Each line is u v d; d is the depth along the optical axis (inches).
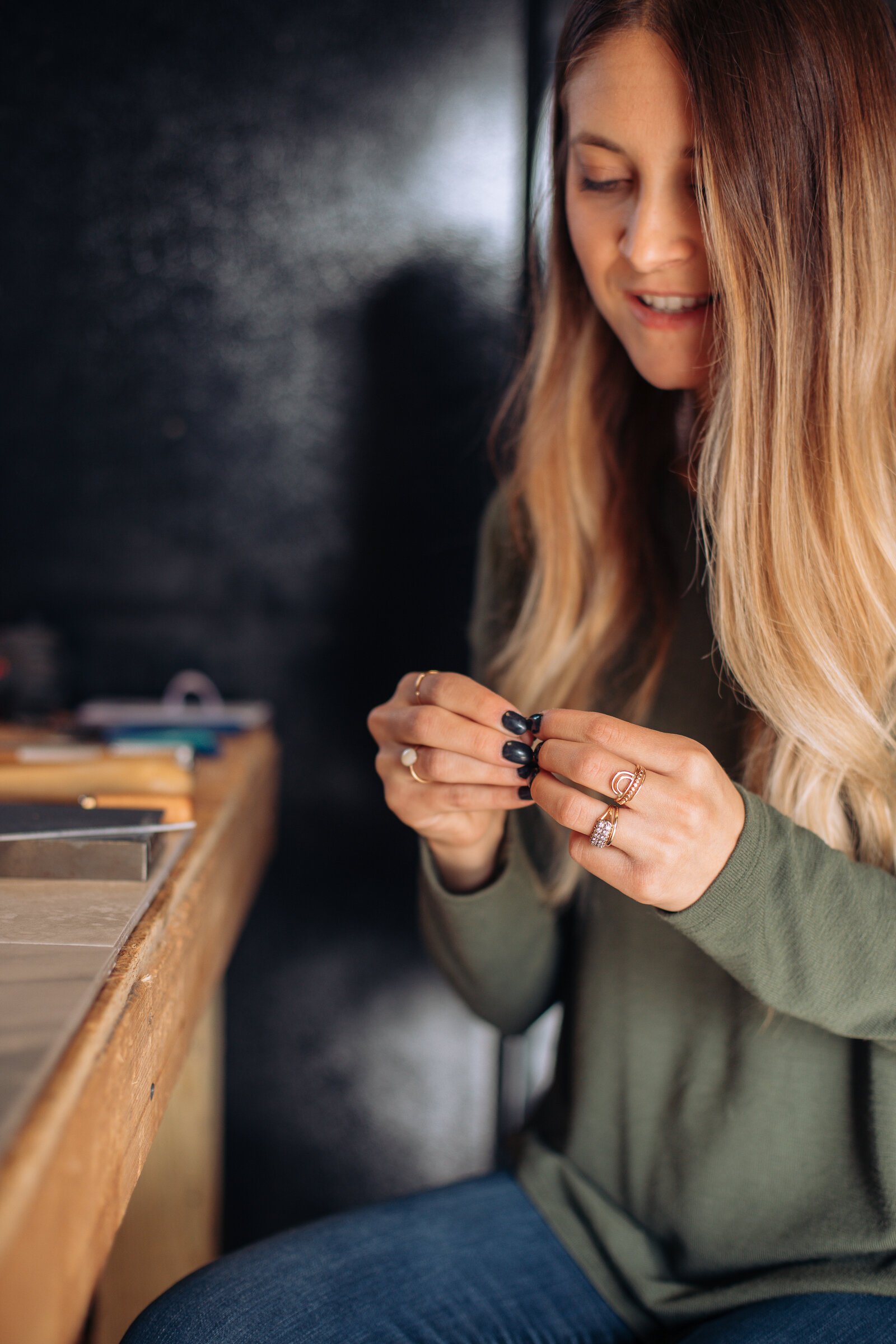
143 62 52.9
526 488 41.5
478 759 33.5
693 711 37.6
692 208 34.4
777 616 34.3
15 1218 19.7
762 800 31.6
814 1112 33.9
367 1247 35.7
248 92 53.2
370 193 53.7
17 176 53.5
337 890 57.4
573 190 36.3
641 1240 35.7
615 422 40.9
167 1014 30.5
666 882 30.6
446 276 54.1
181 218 53.9
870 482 33.9
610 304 37.0
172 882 33.2
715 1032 35.3
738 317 33.6
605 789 30.6
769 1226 33.8
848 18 32.8
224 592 55.9
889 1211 32.1
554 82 38.5
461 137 53.3
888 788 33.9
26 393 54.7
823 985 31.4
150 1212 50.4
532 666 40.9
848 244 33.0
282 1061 58.4
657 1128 35.9
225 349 54.6
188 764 41.2
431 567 55.6
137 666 56.2
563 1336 33.9
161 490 55.3
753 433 34.1
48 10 52.6
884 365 33.7
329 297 54.3
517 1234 36.7
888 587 34.1
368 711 56.4
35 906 30.1
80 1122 24.0
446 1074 58.3
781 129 32.7
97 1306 49.9
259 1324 32.9
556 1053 39.9
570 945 41.3
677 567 39.4
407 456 55.1
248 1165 59.2
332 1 52.7
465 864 38.1
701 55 32.7
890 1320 31.3
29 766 38.0
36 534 55.4
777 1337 30.8
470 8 52.6
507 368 54.3
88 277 54.1
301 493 55.4
